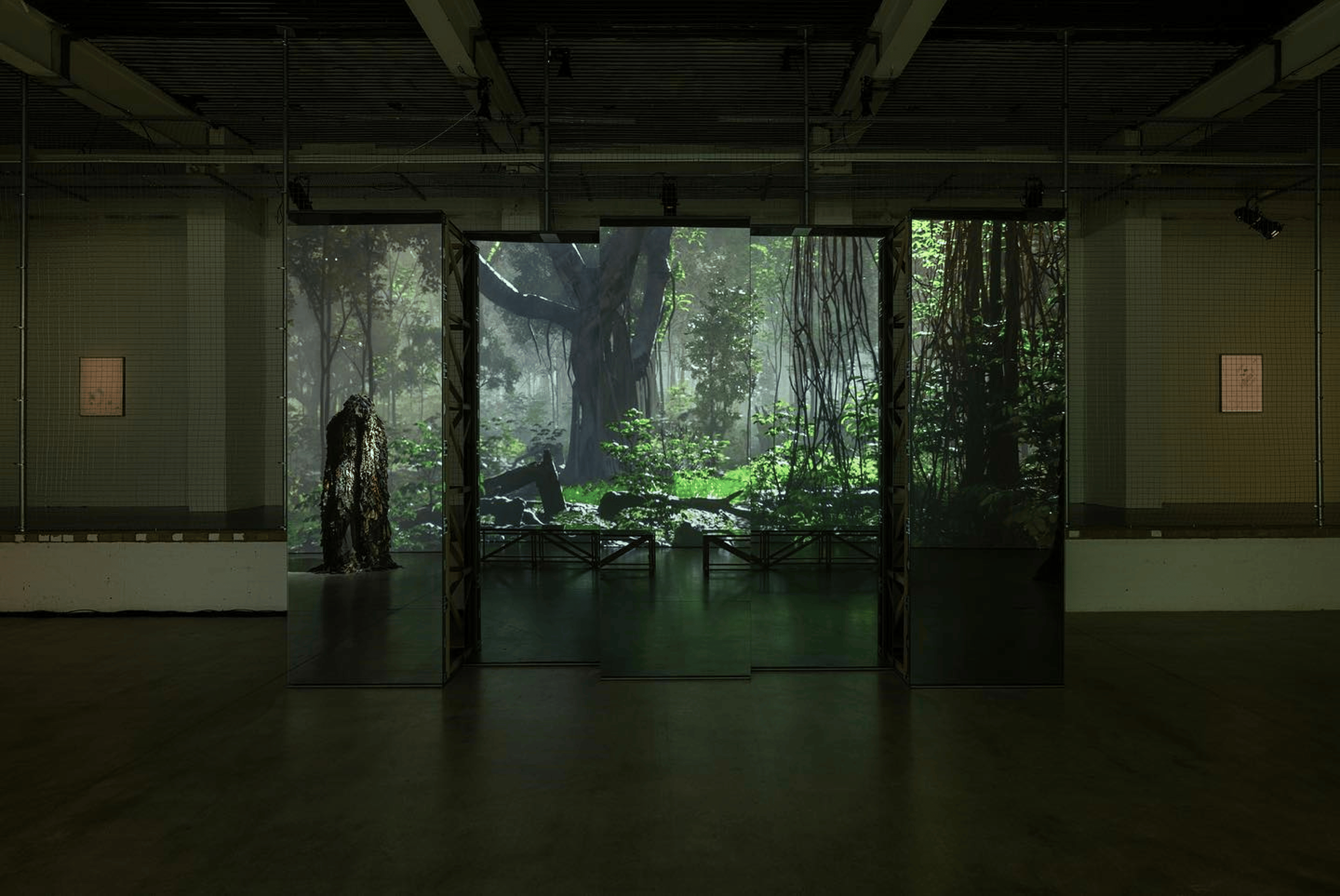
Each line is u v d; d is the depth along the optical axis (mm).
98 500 9602
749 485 5758
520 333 8180
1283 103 8586
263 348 9133
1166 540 7277
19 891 2777
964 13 6770
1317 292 7305
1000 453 5270
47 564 7203
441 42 6680
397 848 3059
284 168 6980
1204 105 8234
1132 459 9039
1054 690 5078
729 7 6688
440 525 5285
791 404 6016
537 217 9453
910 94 8367
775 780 3688
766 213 9562
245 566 7230
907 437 5285
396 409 5344
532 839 3127
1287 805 3432
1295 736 4262
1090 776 3734
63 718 4559
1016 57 7547
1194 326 9898
